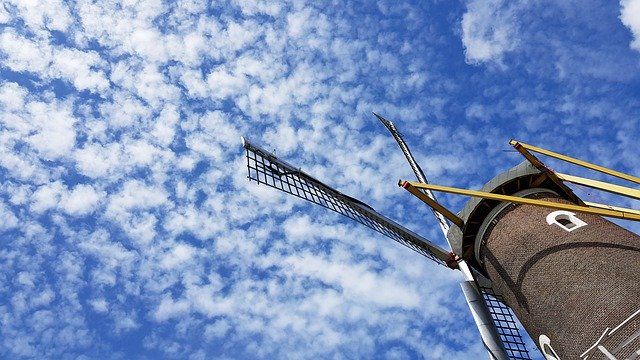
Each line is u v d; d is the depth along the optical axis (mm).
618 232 13977
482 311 16562
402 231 19328
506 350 15820
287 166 19234
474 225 17281
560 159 16047
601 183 14758
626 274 12344
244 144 18453
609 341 11531
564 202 15922
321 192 19594
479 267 17844
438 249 18766
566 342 12656
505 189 16812
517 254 15133
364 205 20016
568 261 13641
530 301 14172
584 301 12633
